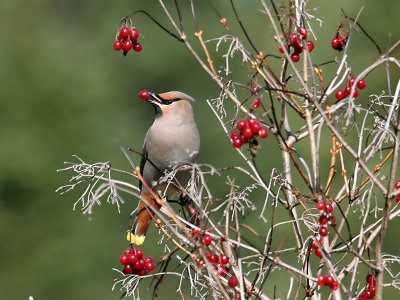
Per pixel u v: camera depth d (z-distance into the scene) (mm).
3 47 28484
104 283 24344
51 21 34562
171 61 34281
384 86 17859
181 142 10320
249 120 7238
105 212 24688
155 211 7250
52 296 24188
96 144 26766
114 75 33625
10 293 23844
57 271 24141
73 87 27438
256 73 7633
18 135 26016
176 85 34312
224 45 32750
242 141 7297
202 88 33750
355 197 7434
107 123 28000
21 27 30812
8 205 25188
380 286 6941
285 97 7574
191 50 7613
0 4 31344
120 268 24391
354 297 7387
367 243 7117
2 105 26531
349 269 7367
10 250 24484
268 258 7141
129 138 30500
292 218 7473
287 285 14734
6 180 25141
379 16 20875
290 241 17375
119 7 35750
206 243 7250
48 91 27094
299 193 7355
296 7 7594
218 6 34438
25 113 26547
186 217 8492
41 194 25266
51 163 25781
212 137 29469
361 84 7578
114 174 26484
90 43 35031
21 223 24828
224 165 28953
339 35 7891
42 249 24422
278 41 7199
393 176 6879
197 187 7883
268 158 24234
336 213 12008
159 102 10445
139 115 33500
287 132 7891
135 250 7594
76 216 24938
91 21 35688
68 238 24562
